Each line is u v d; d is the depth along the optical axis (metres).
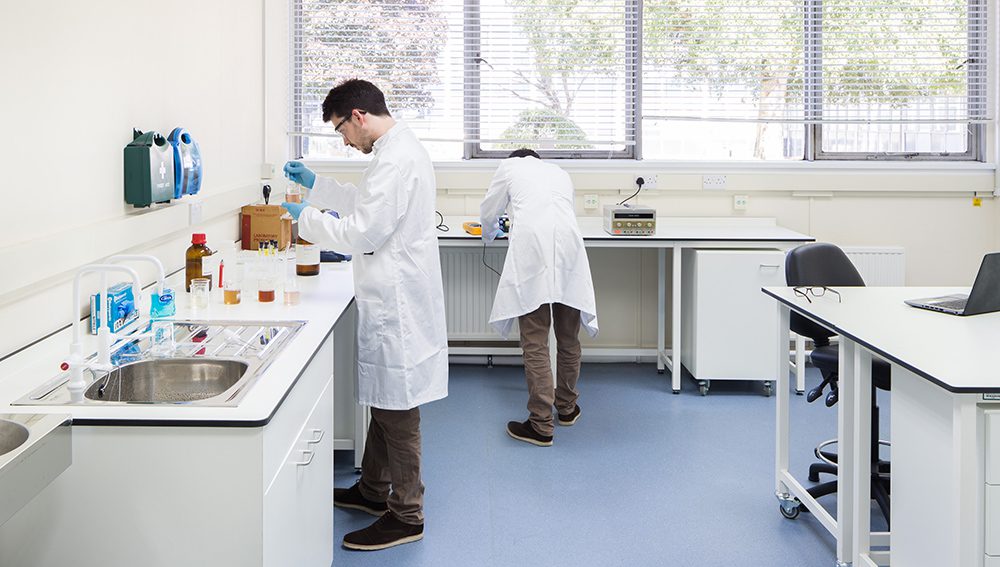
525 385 4.40
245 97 3.66
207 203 3.01
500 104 4.75
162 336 1.98
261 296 2.52
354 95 2.43
